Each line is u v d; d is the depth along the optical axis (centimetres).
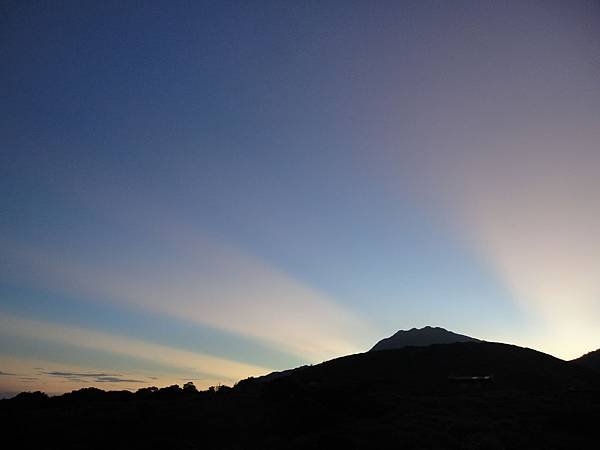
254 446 2722
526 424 3005
